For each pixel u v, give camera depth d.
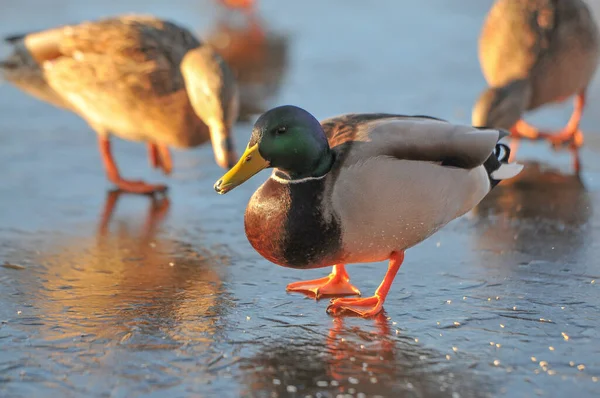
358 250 8.13
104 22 12.32
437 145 8.10
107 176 13.31
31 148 14.42
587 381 7.06
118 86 11.98
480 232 10.88
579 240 10.56
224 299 8.84
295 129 7.77
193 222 11.39
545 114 16.30
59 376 7.13
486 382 7.06
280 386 7.00
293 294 9.02
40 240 10.68
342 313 8.45
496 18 14.60
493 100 13.41
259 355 7.53
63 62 12.29
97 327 8.09
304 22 22.36
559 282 9.24
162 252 10.30
